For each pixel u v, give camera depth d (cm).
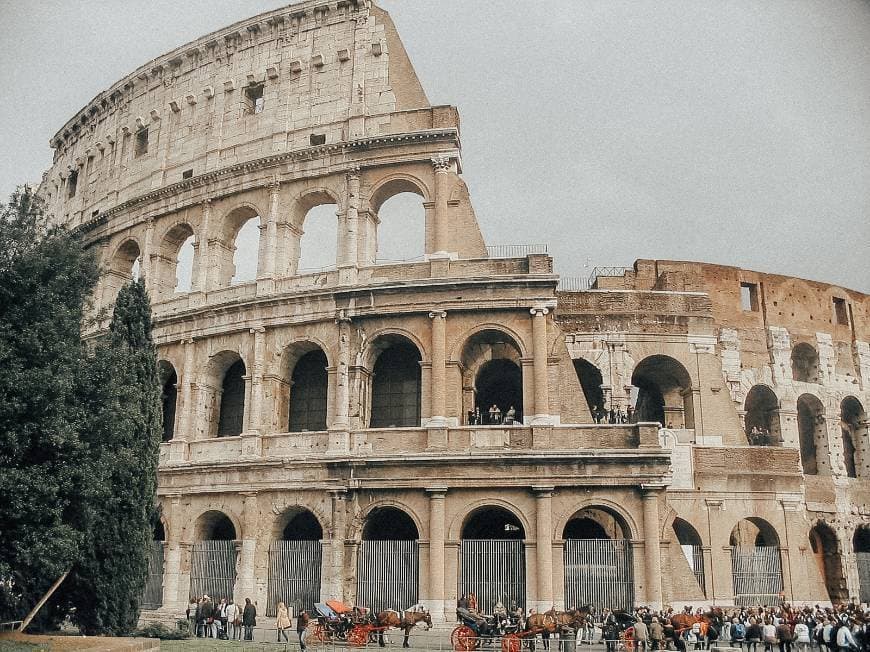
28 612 3906
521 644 4031
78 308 4019
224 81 6638
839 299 7681
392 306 5497
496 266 5488
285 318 5734
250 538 5375
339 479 5231
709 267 7100
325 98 6216
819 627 4288
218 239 6284
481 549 5016
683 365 6262
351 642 4297
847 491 7025
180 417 5928
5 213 3981
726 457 6116
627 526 4934
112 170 7281
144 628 4512
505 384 6147
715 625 4859
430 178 5781
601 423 5331
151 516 4338
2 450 3512
